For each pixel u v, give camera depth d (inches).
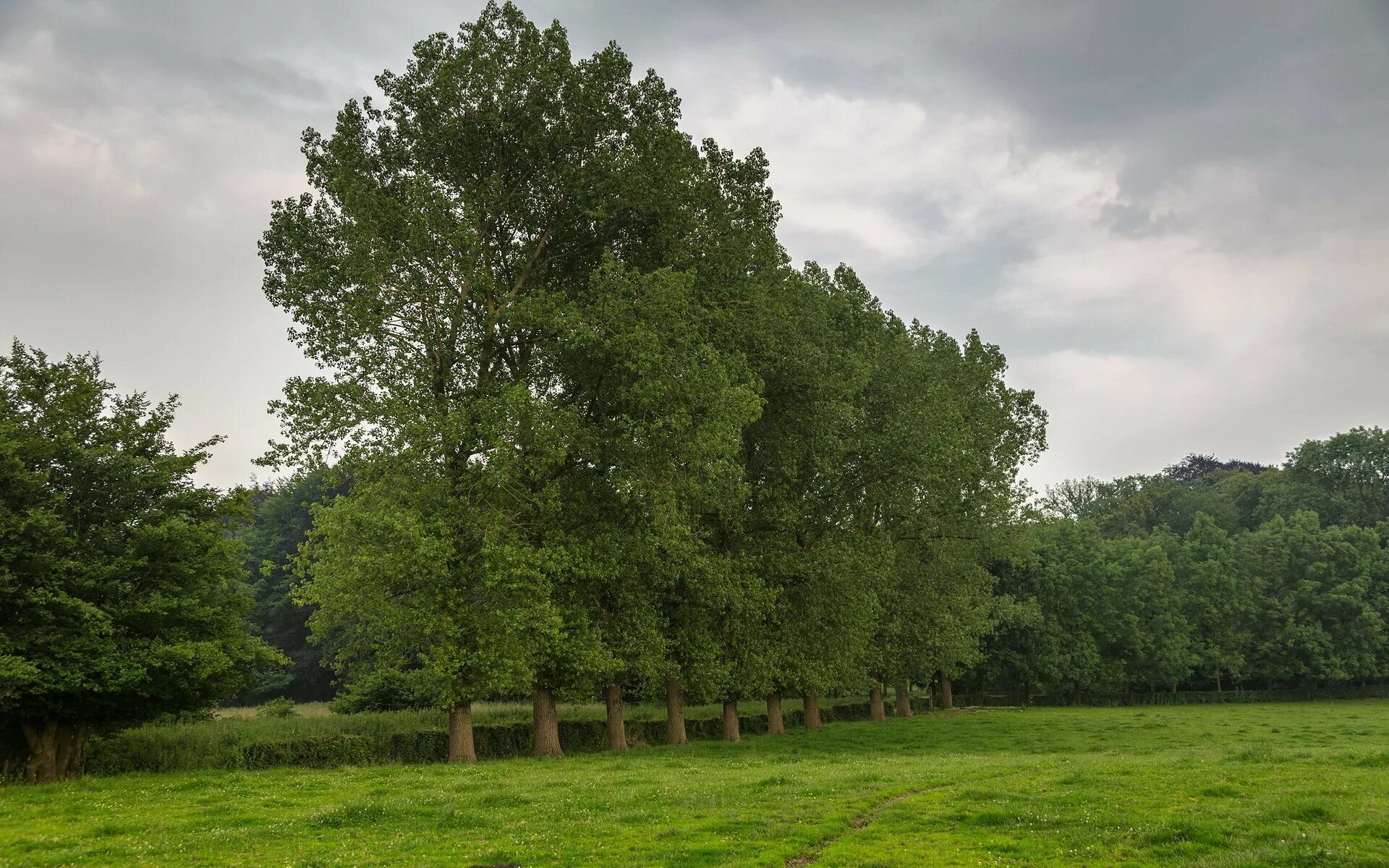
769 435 1520.7
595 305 1186.6
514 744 1369.3
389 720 1357.0
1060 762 1063.0
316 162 1274.6
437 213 1111.6
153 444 1012.5
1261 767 932.0
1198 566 3481.8
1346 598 3378.4
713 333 1322.6
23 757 939.3
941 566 2026.3
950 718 2443.4
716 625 1504.7
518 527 1173.7
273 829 617.9
